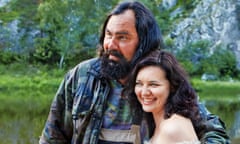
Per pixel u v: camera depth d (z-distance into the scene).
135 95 2.42
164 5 71.75
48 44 59.62
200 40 66.69
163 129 2.21
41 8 59.72
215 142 2.38
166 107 2.23
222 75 64.38
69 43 58.41
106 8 59.53
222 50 66.69
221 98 36.19
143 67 2.28
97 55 2.79
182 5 72.44
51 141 2.96
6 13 65.12
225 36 69.12
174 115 2.20
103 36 2.71
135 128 2.48
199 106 2.48
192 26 68.88
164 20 69.31
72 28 59.06
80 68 2.85
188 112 2.21
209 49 65.88
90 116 2.72
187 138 2.14
